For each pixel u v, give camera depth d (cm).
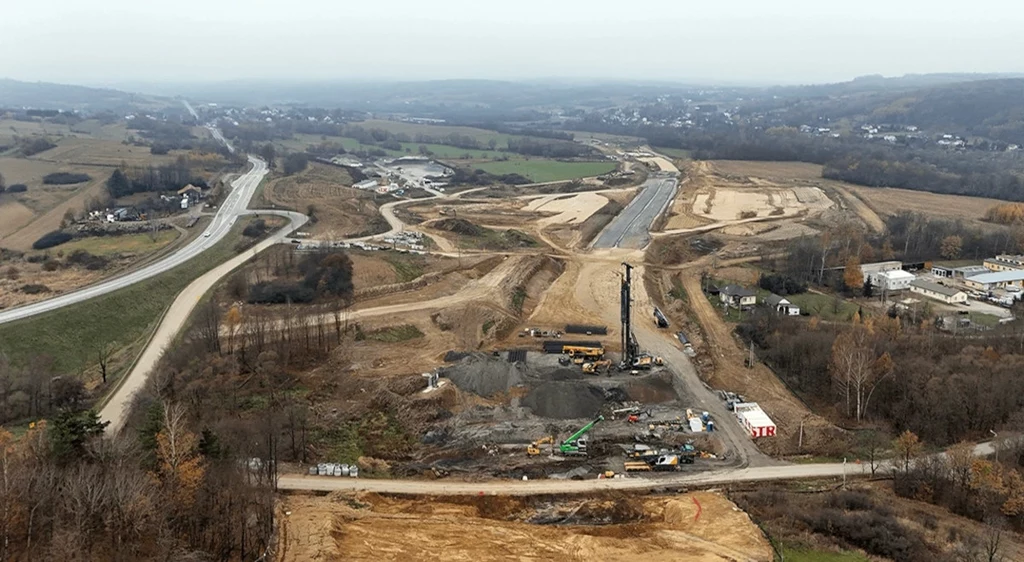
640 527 7581
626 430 9788
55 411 9712
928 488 8375
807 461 9194
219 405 9756
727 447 9469
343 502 7838
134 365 11388
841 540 7331
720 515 7725
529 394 10575
